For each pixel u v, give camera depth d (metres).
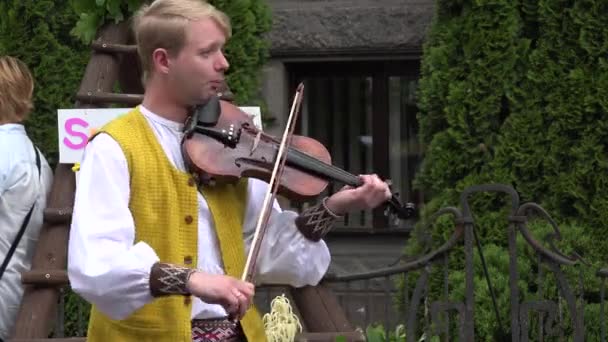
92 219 3.72
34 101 9.10
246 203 4.15
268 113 9.17
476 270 8.37
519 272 8.20
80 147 6.39
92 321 3.96
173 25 3.86
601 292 7.07
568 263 7.10
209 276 3.59
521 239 8.34
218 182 4.01
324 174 4.17
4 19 9.09
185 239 3.88
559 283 7.20
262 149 4.14
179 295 3.63
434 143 8.95
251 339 4.00
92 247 3.66
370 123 11.08
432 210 8.88
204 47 3.88
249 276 3.84
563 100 8.69
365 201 4.15
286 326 6.44
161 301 3.85
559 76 8.70
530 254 8.27
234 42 8.61
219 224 3.96
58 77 9.14
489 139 8.84
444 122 9.07
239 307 3.58
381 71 10.99
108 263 3.62
